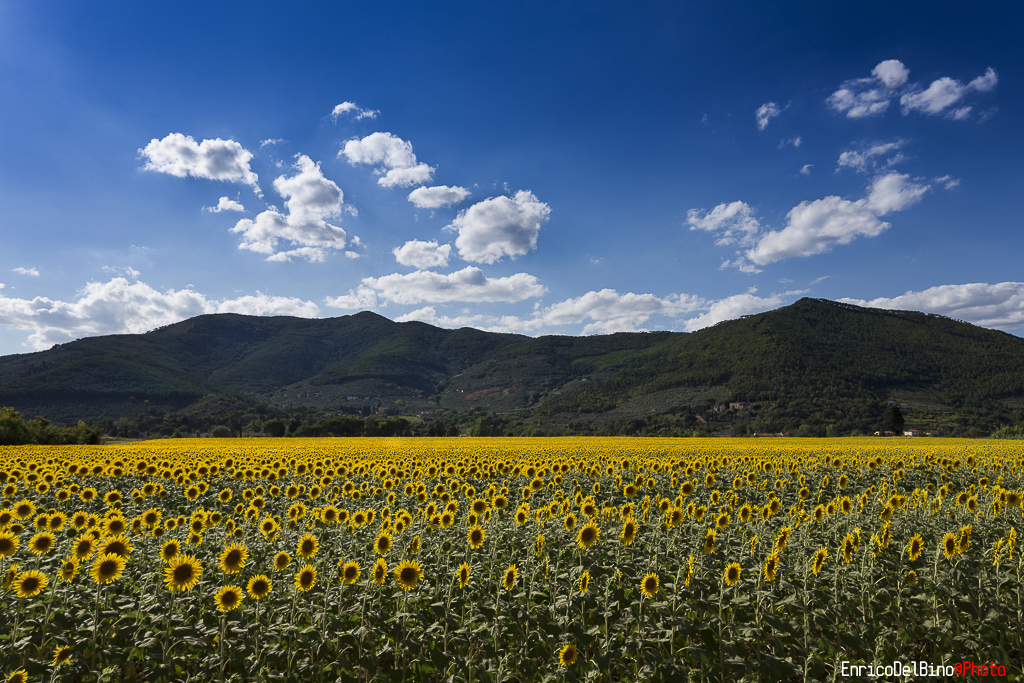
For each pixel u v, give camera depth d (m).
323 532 12.45
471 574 9.20
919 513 13.87
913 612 8.46
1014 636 7.91
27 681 6.30
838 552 8.93
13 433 62.06
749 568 9.77
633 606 8.36
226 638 7.30
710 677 7.19
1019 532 11.90
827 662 7.45
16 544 7.93
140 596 8.07
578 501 14.02
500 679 6.79
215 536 11.36
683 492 16.08
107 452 33.41
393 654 7.37
